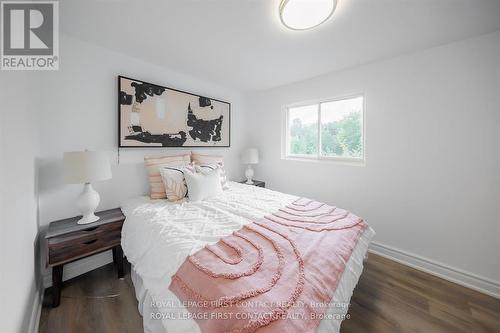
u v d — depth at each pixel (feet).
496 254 5.40
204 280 2.86
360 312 4.67
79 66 5.74
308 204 6.14
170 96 7.75
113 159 6.52
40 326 4.19
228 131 10.31
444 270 6.04
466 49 5.59
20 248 3.35
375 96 7.22
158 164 7.03
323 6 4.29
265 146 11.02
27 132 4.00
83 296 5.09
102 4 4.29
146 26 5.12
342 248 3.84
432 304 4.96
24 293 3.58
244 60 7.09
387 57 6.81
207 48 6.24
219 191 7.19
